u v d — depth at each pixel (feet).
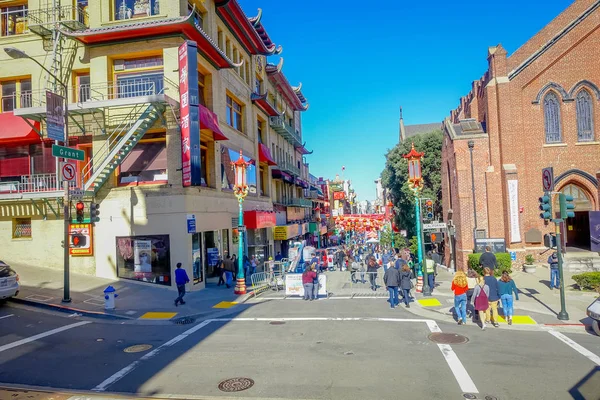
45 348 34.68
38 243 67.67
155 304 53.26
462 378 26.40
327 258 104.01
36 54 69.62
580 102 82.02
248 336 37.81
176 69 64.85
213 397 24.18
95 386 26.25
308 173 200.13
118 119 65.21
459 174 82.07
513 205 78.18
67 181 51.57
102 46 66.54
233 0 82.94
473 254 74.54
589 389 24.44
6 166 70.49
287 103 153.48
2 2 71.67
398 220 145.79
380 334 37.55
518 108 81.41
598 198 79.92
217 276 72.74
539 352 31.76
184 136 61.36
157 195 63.77
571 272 75.92
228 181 81.87
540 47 82.17
